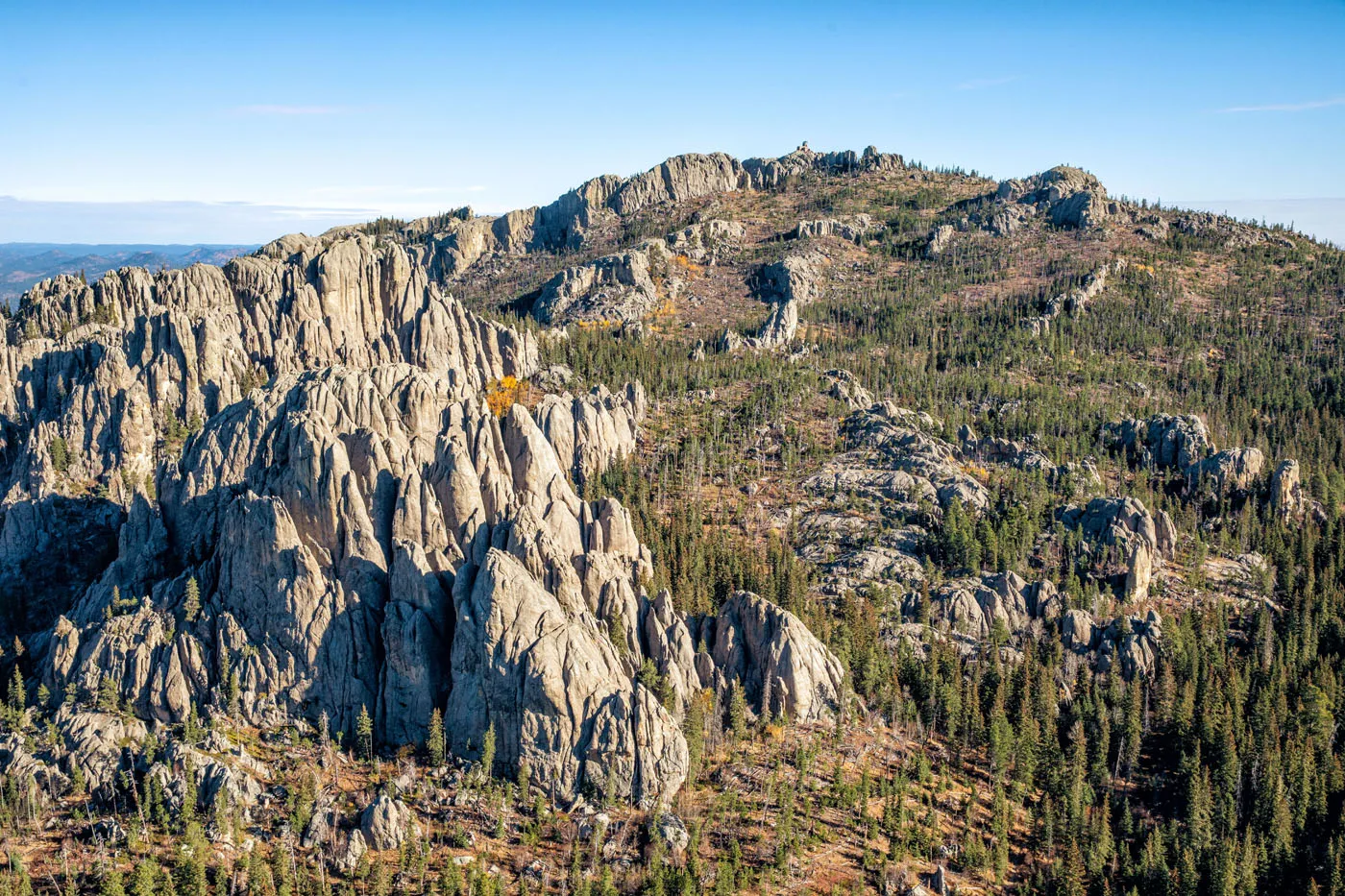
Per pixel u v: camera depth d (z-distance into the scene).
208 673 160.38
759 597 179.25
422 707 157.50
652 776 149.75
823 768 163.50
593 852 141.25
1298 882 159.38
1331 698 197.50
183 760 146.25
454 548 168.62
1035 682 191.88
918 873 148.38
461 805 146.38
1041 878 152.50
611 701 152.50
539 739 150.62
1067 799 167.88
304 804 143.50
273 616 161.50
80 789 145.12
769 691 170.75
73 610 180.12
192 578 165.12
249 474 181.62
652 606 174.38
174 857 136.25
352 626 160.75
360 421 182.25
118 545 193.75
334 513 166.62
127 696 156.88
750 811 152.38
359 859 138.38
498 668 153.12
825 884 143.00
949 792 167.25
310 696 159.12
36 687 163.88
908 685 190.12
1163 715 190.62
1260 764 178.25
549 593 163.75
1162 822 170.38
